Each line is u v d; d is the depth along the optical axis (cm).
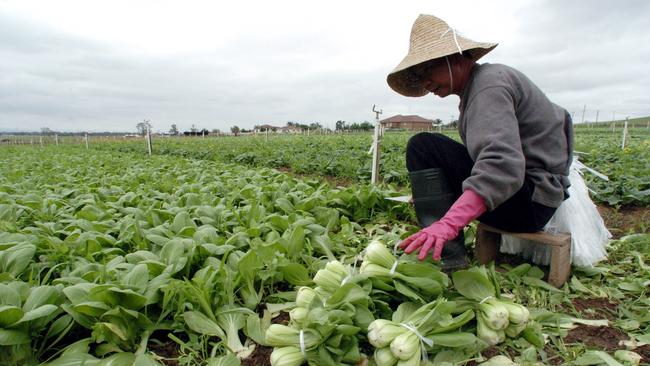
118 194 527
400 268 204
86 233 297
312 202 396
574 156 289
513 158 192
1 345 180
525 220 238
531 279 248
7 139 4075
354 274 219
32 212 385
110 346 193
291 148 1396
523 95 218
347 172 839
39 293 191
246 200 436
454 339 175
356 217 422
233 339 201
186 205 413
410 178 254
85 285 202
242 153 1375
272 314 230
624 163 737
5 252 238
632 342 192
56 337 200
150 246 302
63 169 869
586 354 179
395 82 261
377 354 174
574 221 256
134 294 193
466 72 229
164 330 214
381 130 549
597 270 263
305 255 283
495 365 176
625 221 425
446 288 217
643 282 252
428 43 227
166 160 1080
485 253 279
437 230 191
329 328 166
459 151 250
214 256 269
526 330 191
